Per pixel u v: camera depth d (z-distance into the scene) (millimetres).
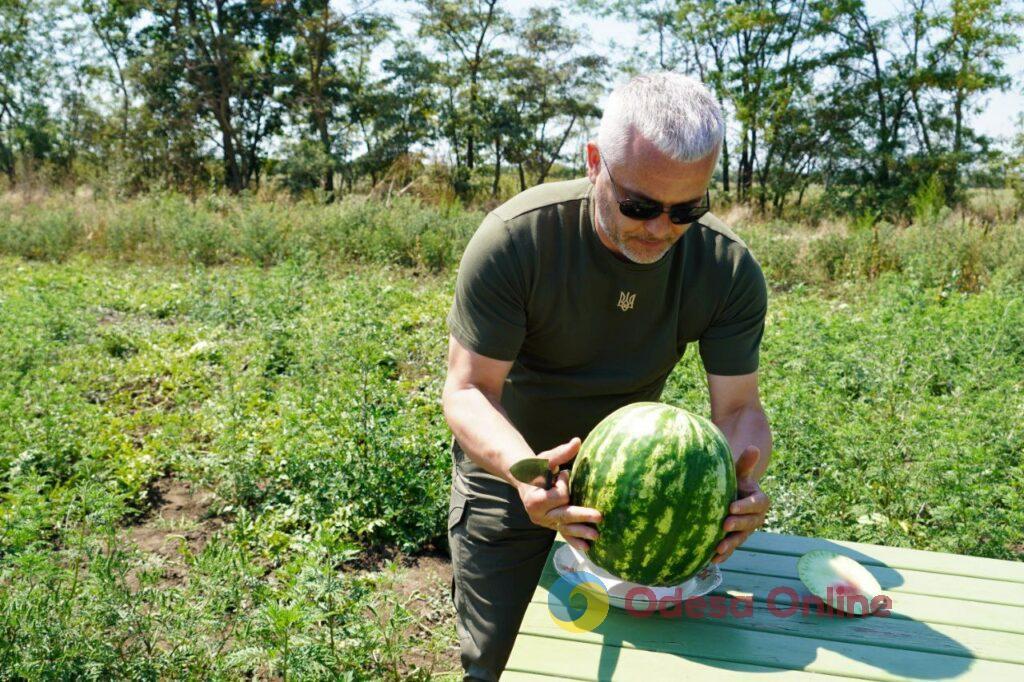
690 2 41406
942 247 14422
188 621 3414
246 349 8852
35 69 53375
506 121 47406
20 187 31984
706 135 2068
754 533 2865
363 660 3545
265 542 4832
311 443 5730
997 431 5652
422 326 10391
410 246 16812
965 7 34375
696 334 2730
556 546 2680
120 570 3527
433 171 33656
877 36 38031
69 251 17719
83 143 49938
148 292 12508
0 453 5703
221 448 5727
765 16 38125
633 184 2139
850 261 15164
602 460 2090
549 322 2580
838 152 38281
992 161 35031
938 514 4660
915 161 35594
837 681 1990
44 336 8688
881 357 7703
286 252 16672
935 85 36188
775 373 7242
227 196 22109
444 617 4426
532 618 2250
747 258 2633
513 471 1923
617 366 2699
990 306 9648
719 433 2141
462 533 2922
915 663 2072
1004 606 2375
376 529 5207
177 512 5500
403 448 5594
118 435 6492
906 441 5566
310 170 42531
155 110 44781
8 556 3719
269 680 3719
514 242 2463
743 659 2076
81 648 3152
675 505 2008
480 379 2568
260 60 49250
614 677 1995
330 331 8367
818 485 5156
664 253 2430
